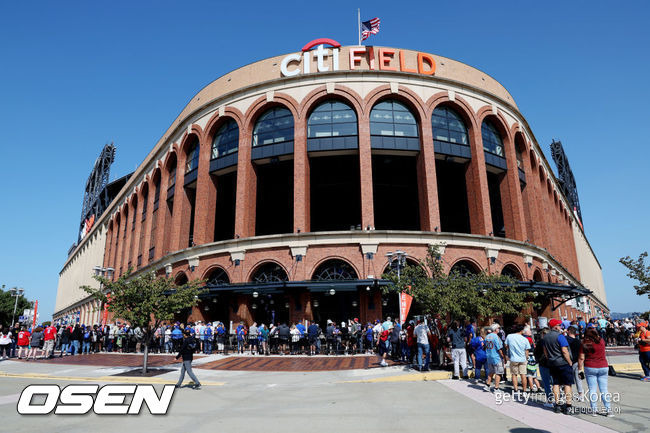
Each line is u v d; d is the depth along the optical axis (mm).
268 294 27047
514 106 35906
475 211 30219
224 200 37906
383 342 17047
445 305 14594
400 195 36125
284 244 26891
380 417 8383
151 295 17125
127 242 47500
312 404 9961
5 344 23500
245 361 20250
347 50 31297
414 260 26359
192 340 13195
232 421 8203
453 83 31328
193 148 35688
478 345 12883
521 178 35188
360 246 26391
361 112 29219
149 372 16812
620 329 30078
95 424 8102
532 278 30797
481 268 27688
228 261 28375
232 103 32031
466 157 30875
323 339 24750
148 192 42781
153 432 7367
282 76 31250
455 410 8961
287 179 35250
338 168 33562
